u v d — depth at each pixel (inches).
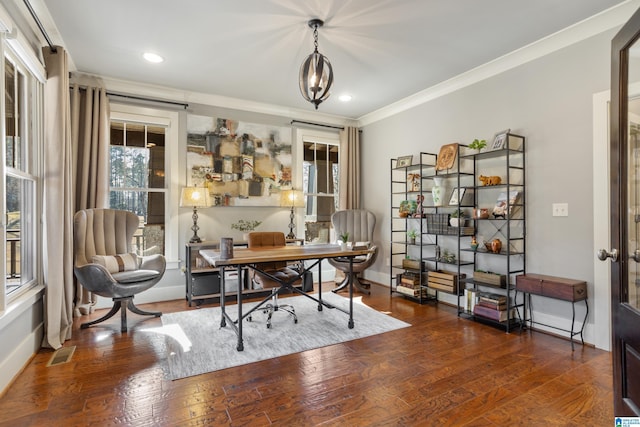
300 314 142.8
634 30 60.4
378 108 197.5
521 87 129.9
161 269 134.9
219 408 75.3
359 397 79.9
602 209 106.7
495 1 97.3
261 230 190.4
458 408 75.4
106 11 101.4
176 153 168.7
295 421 70.7
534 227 125.9
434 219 157.2
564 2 97.8
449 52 129.3
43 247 105.9
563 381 86.9
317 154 211.6
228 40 119.7
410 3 98.1
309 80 98.3
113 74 147.8
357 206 213.9
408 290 166.7
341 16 105.0
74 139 139.4
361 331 122.7
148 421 70.5
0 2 80.7
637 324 59.0
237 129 183.2
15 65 93.8
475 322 133.4
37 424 69.2
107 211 136.1
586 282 110.9
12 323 86.8
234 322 126.2
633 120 65.2
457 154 146.1
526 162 128.3
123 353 103.3
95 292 116.9
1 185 81.7
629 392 61.8
